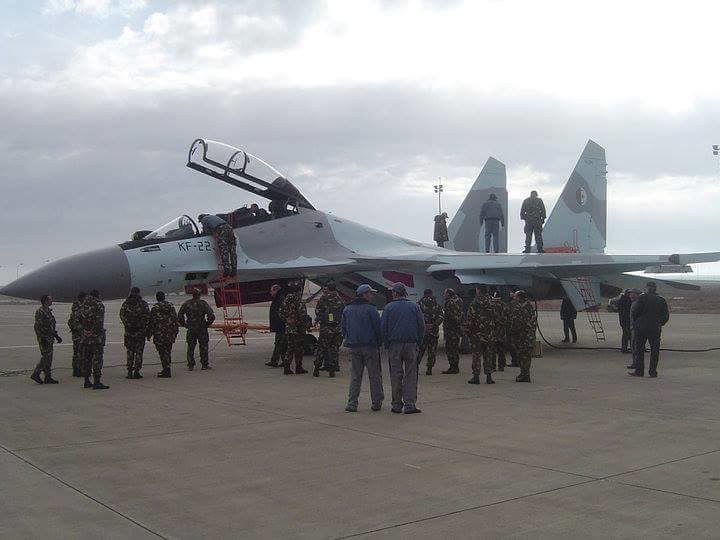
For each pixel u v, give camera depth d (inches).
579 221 912.3
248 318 1466.5
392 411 356.8
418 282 690.8
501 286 687.1
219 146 618.2
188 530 183.8
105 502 207.5
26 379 501.4
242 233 611.2
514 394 419.5
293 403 388.8
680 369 548.7
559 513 194.9
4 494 215.6
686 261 637.3
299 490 219.1
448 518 191.5
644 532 179.3
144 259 551.8
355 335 358.9
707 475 233.5
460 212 970.1
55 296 516.7
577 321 1391.5
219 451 272.1
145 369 561.3
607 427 316.2
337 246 667.4
